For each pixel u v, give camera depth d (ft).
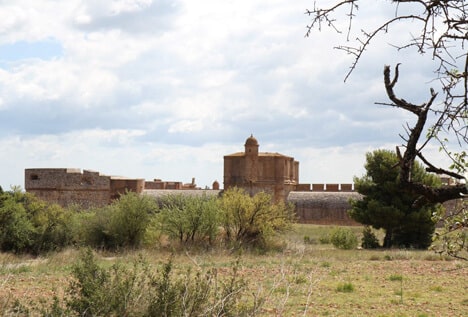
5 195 114.42
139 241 121.39
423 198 18.39
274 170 236.02
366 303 55.67
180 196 131.85
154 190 231.30
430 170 18.08
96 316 27.76
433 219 23.08
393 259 100.99
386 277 75.72
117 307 28.30
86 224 122.72
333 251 116.06
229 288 28.89
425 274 79.66
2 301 35.63
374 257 101.71
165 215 122.21
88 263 31.94
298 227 193.88
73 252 104.32
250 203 122.72
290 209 130.72
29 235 115.24
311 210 225.15
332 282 69.97
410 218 132.05
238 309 28.19
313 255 101.24
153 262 81.56
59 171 212.23
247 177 233.35
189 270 30.12
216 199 128.77
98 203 216.13
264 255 105.81
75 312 29.94
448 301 57.52
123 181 221.46
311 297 56.24
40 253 111.55
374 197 138.10
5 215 111.34
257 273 67.77
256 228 122.83
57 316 29.27
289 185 240.53
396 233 138.21
